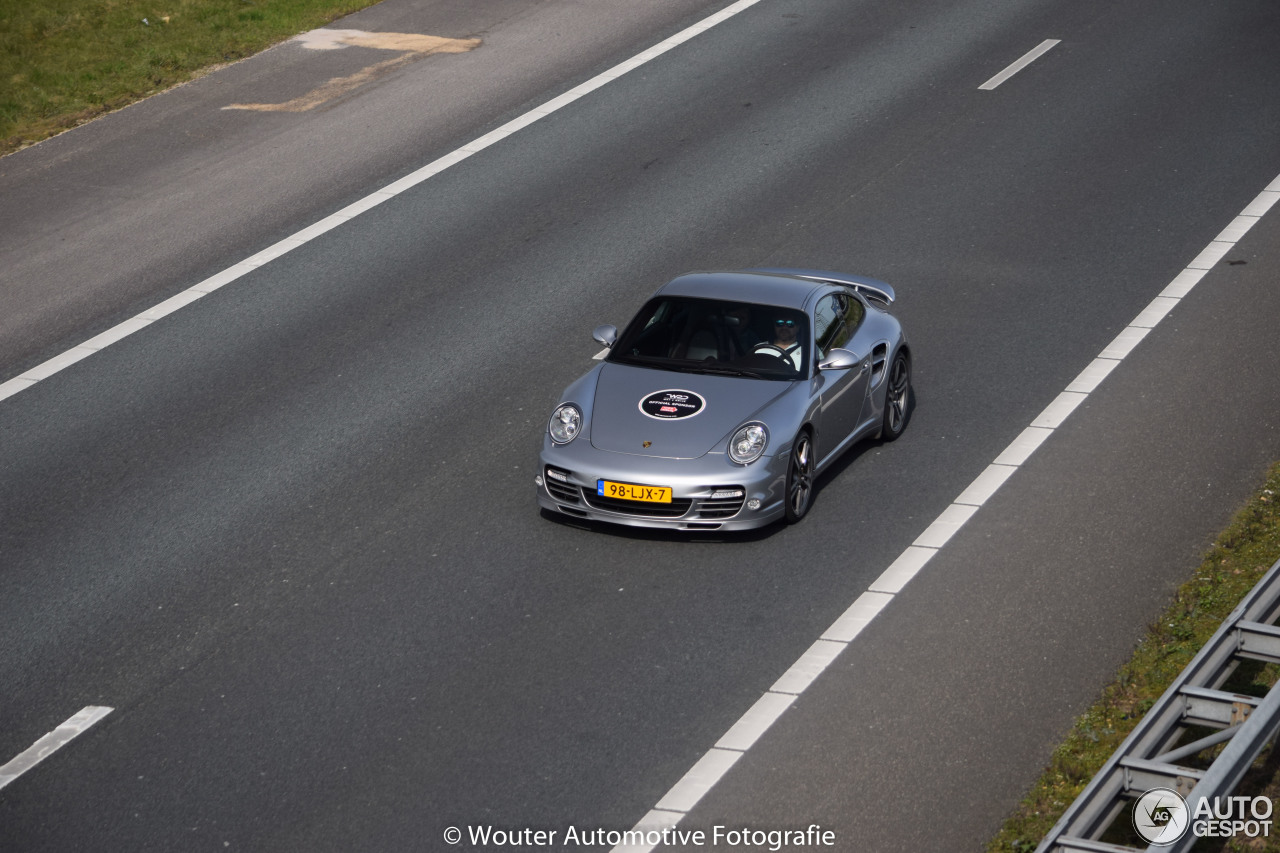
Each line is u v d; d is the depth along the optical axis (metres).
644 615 15.33
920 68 36.75
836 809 12.09
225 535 17.67
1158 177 29.44
